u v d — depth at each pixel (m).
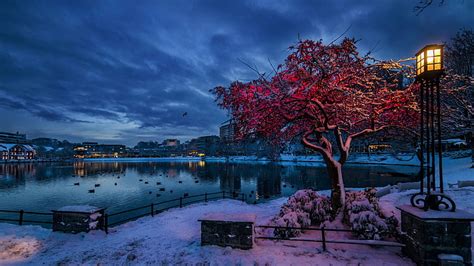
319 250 7.29
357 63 8.69
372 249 7.36
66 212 9.88
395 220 8.05
